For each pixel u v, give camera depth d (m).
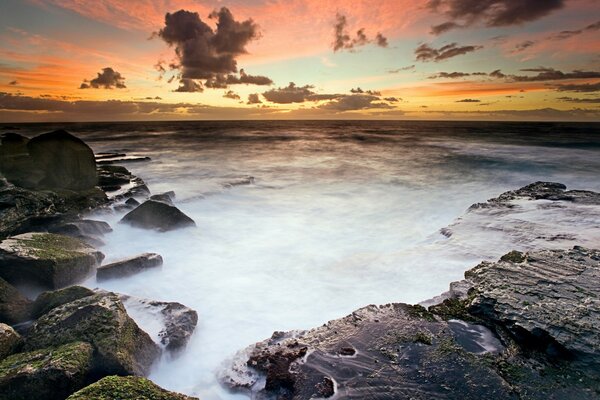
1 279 6.60
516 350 5.30
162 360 5.92
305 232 12.99
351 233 12.93
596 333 5.23
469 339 5.62
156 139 56.12
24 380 4.30
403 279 8.55
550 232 10.19
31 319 6.28
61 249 8.29
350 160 32.41
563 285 6.54
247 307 7.81
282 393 4.91
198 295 8.32
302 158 33.97
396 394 4.59
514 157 31.53
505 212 12.46
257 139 57.50
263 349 5.86
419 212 15.75
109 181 17.27
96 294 6.29
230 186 19.92
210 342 6.66
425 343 5.55
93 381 4.75
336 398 4.58
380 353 5.38
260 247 11.41
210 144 47.97
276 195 18.88
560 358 5.05
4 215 10.02
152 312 6.86
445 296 7.18
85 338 5.16
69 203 12.59
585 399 4.38
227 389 5.29
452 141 50.03
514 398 4.44
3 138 14.58
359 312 6.53
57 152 14.19
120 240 11.45
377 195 19.00
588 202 13.19
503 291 6.47
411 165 29.05
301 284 8.78
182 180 22.19
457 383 4.72
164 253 10.68
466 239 10.23
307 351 5.54
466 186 20.98
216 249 11.16
